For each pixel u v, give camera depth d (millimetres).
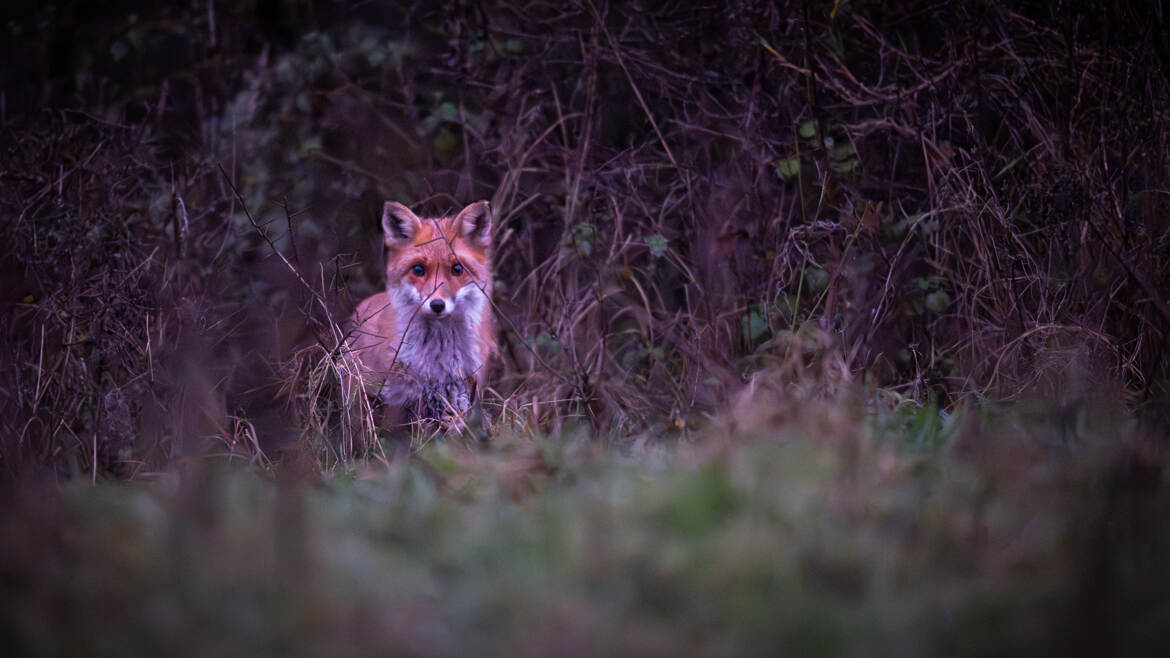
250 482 7387
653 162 12977
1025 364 10000
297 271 11086
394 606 4777
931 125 11578
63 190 11023
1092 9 11570
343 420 9680
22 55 15070
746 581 4961
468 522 6051
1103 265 10281
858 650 4418
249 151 14195
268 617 4602
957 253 11125
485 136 13570
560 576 5090
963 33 11938
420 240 11086
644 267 12695
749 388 9023
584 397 10234
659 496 6086
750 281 11562
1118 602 4539
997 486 6184
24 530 5578
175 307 10914
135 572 5031
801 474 6414
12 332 10281
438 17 14234
